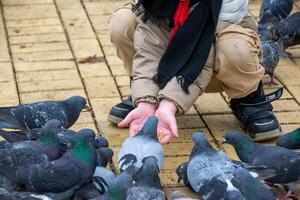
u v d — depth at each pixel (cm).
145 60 556
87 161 482
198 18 539
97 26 802
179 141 580
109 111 619
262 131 577
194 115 621
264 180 500
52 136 502
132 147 496
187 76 536
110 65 711
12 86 664
